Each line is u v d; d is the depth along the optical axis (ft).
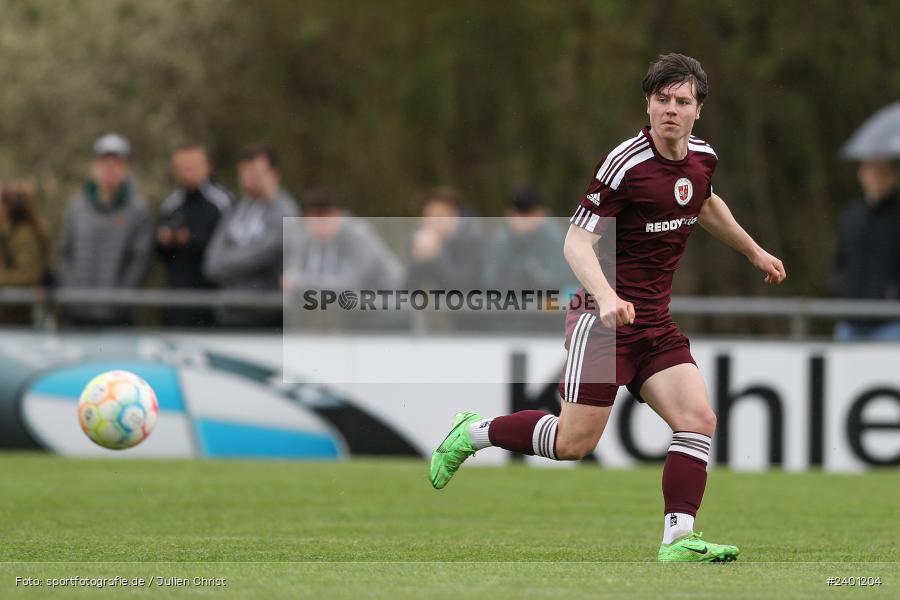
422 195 211.82
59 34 225.76
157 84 224.94
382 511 91.76
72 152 220.43
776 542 76.33
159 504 94.17
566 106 205.67
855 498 101.14
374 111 215.31
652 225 64.39
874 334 125.90
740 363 124.88
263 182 125.18
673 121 62.34
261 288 126.52
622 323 60.70
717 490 106.42
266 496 99.66
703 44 203.41
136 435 72.59
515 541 76.07
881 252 128.26
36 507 91.76
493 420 70.38
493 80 210.38
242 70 225.15
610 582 55.47
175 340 128.26
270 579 56.44
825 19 201.36
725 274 204.03
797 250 205.05
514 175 206.39
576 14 204.74
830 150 205.46
